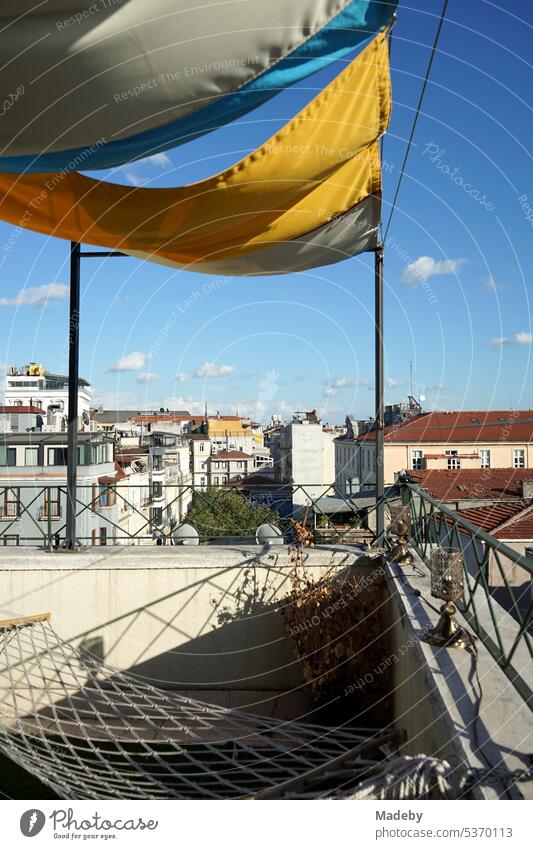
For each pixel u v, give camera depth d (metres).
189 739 4.93
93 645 5.77
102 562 5.81
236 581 5.81
